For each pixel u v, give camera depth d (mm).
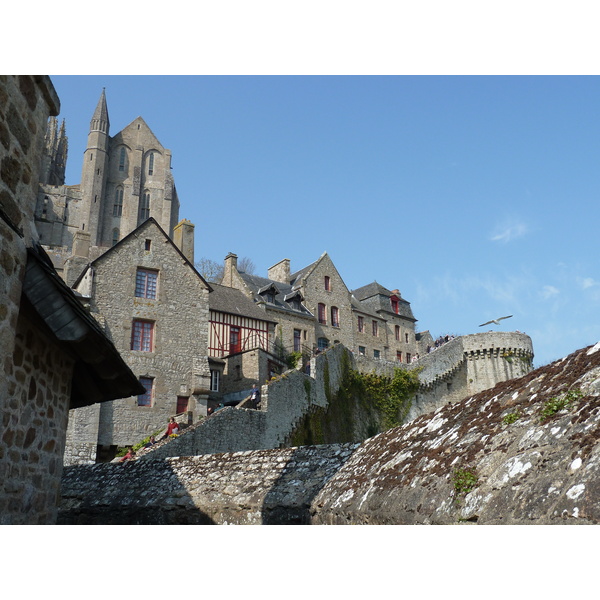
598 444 3057
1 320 4406
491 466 3801
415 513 4141
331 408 30344
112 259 23750
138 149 86375
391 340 48969
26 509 5602
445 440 4785
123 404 22094
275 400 23609
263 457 8023
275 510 6723
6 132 4582
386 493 4809
